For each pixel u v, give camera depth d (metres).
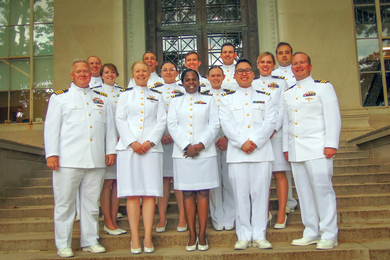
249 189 3.68
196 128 3.74
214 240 3.84
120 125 3.67
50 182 5.73
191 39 8.46
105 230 4.01
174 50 8.44
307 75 3.81
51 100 3.64
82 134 3.61
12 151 5.57
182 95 3.93
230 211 4.07
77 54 8.14
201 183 3.56
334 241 3.50
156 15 8.56
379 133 5.68
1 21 8.59
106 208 3.99
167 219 4.29
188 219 3.60
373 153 6.07
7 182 5.45
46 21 8.52
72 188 3.54
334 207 3.54
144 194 3.53
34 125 8.15
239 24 8.46
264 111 3.82
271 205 4.51
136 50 8.28
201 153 3.65
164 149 4.21
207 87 4.71
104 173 3.80
